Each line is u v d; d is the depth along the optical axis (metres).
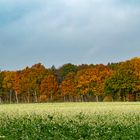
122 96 94.62
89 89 99.94
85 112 31.41
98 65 106.19
